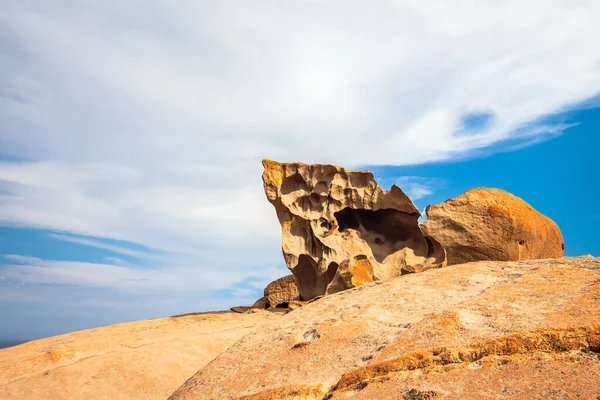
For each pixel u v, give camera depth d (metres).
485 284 11.94
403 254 26.95
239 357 10.97
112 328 23.62
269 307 31.45
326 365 9.37
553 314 8.66
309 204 28.91
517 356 7.12
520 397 6.14
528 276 11.20
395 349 8.76
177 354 17.94
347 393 7.51
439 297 11.54
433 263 24.33
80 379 15.52
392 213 27.81
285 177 28.91
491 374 6.84
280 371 9.64
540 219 23.28
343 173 28.47
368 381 7.55
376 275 26.48
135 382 15.91
